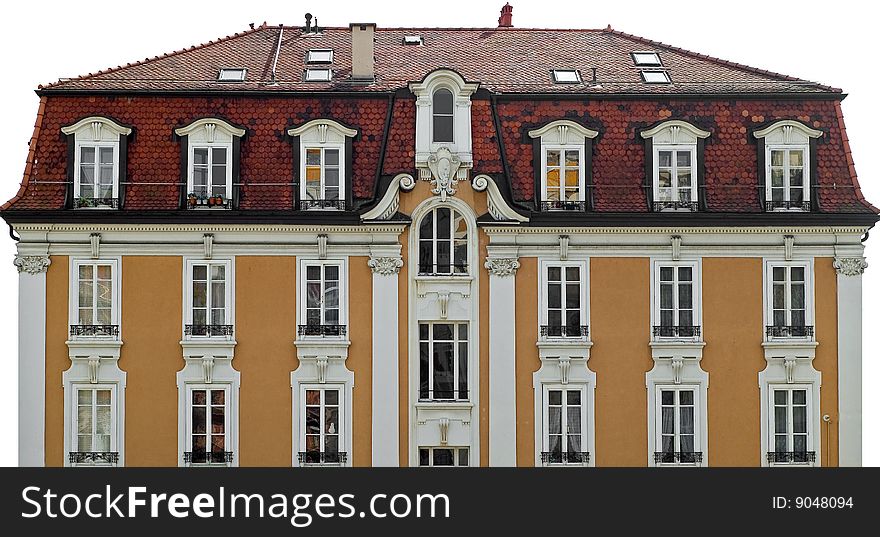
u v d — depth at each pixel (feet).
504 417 177.78
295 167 179.42
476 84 179.52
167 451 176.86
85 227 176.86
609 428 178.40
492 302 178.40
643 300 179.01
